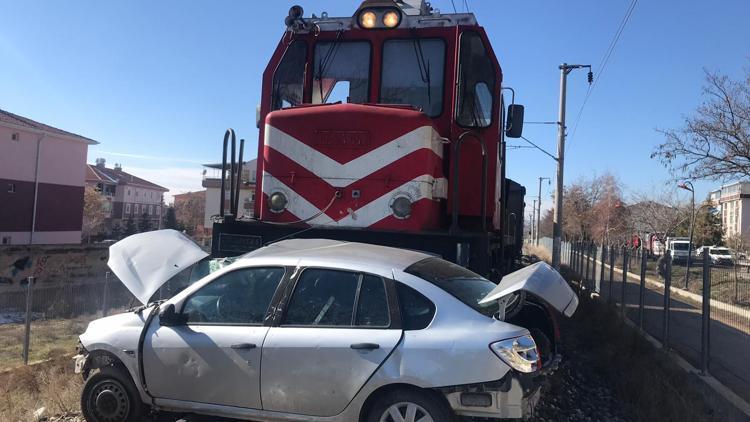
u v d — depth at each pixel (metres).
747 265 16.69
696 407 6.18
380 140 6.34
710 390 7.11
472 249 6.05
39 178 36.25
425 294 4.20
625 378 7.16
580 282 21.94
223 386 4.38
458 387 3.87
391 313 4.16
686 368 8.38
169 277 4.99
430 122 6.33
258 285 4.59
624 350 8.70
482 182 6.20
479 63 6.96
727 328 11.77
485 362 3.87
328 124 6.49
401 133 6.29
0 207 33.69
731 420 5.92
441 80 6.97
